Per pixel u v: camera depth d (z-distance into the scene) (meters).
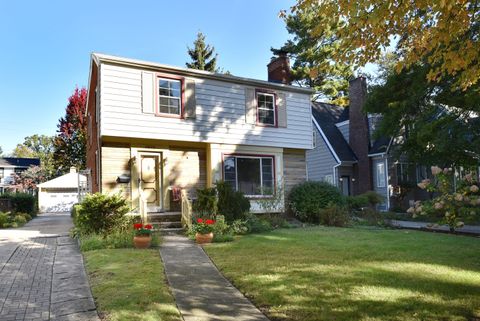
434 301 4.95
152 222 12.33
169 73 13.32
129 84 12.50
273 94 15.95
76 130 32.12
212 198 11.93
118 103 12.22
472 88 12.73
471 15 4.89
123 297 5.32
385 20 4.79
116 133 12.11
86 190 19.91
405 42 5.55
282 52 17.92
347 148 24.88
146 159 13.34
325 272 6.44
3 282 6.36
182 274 6.68
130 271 6.74
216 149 14.23
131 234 9.48
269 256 7.88
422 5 4.61
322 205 15.09
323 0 5.14
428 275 6.15
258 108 15.53
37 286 6.14
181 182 13.80
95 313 4.91
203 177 14.31
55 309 5.09
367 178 23.42
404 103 16.27
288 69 17.59
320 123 25.92
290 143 16.09
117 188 12.60
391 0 4.46
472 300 4.97
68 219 19.83
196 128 13.71
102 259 7.71
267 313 4.84
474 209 6.25
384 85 17.50
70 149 32.00
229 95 14.68
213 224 10.50
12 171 40.62
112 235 9.58
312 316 4.60
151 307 4.97
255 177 15.27
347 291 5.40
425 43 5.21
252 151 15.18
